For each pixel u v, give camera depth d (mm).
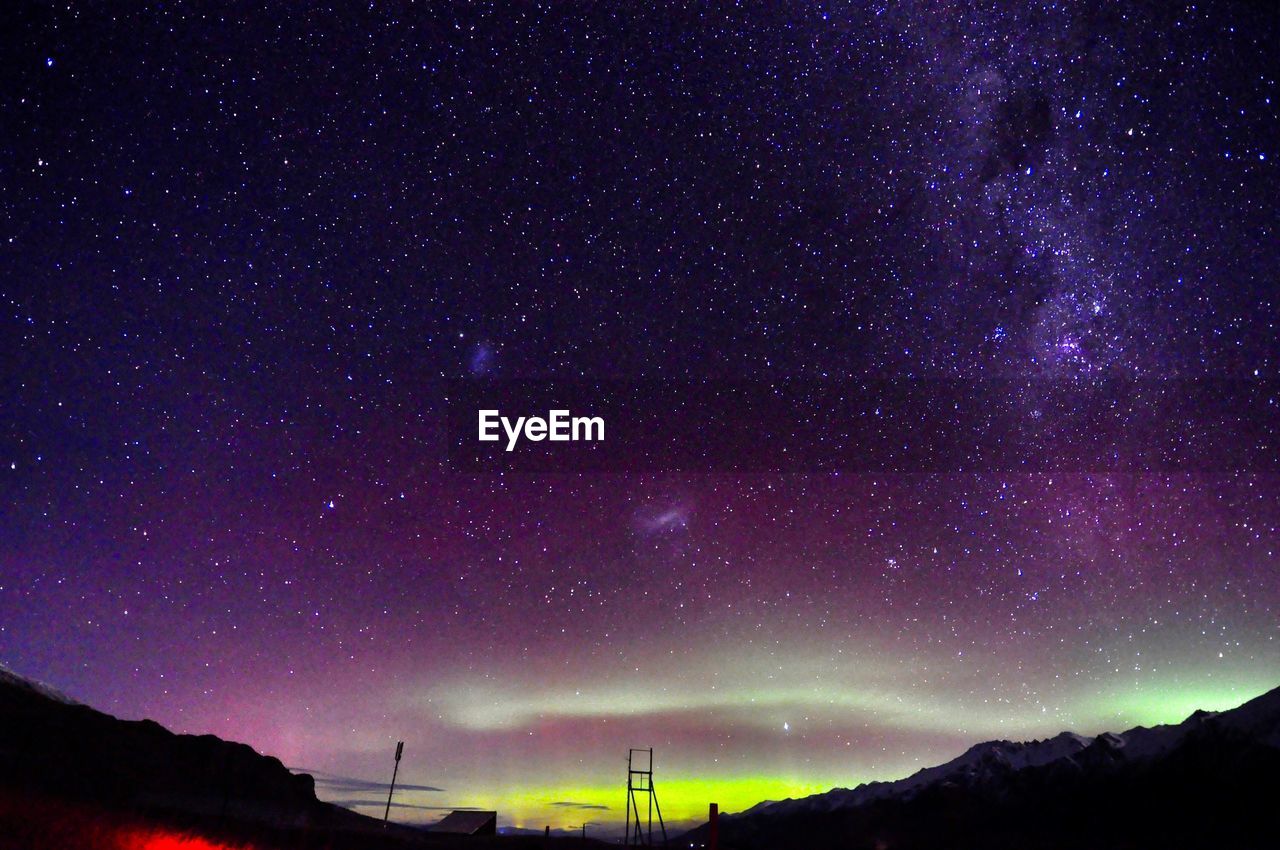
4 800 19266
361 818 44969
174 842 20344
